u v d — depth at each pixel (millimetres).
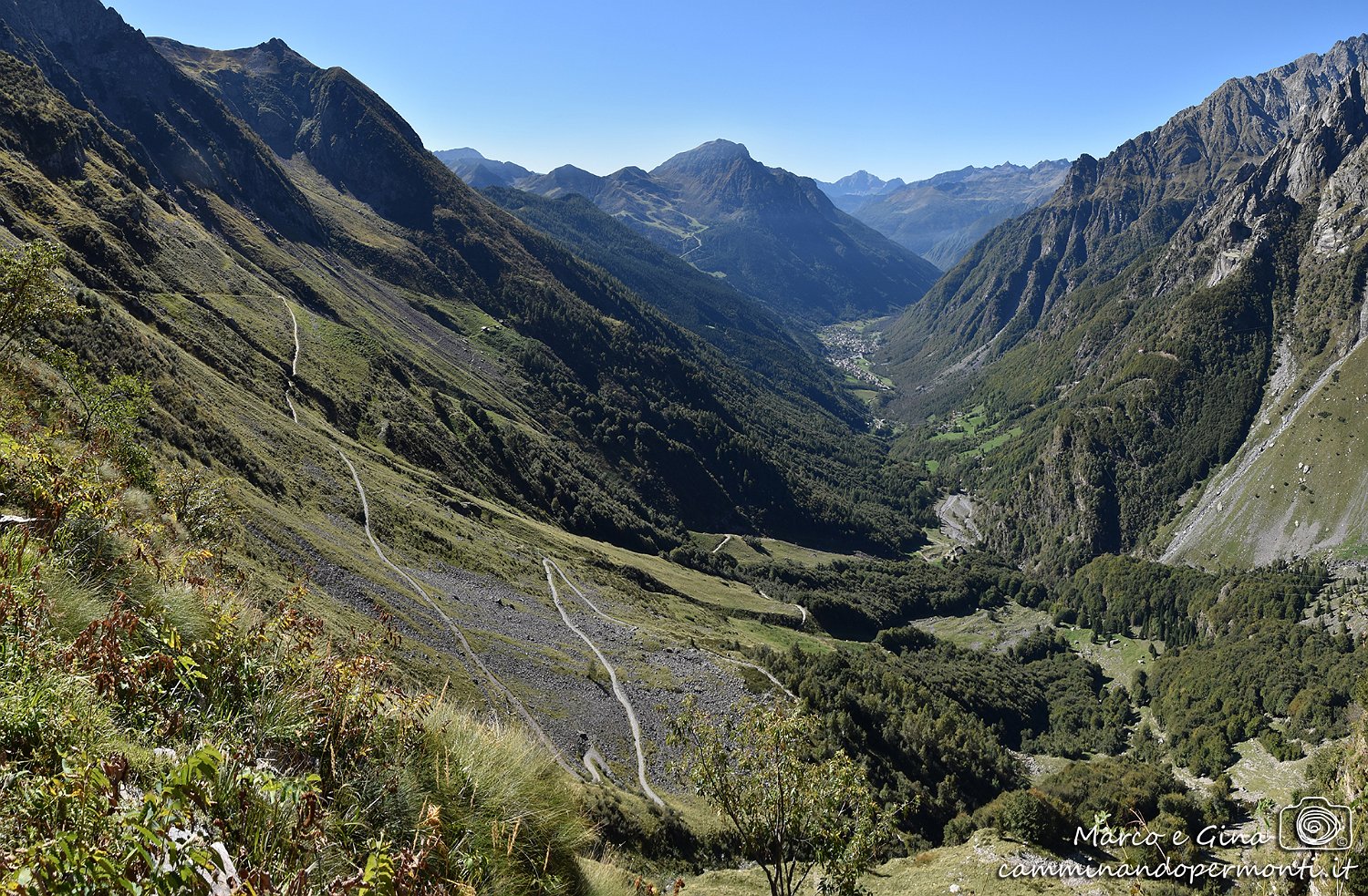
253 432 102812
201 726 7039
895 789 99312
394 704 8438
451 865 6559
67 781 4750
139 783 5711
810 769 22578
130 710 6805
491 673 79000
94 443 20828
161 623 8742
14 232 115625
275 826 5312
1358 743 14031
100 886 3834
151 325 118188
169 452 64750
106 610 8586
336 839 5949
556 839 8898
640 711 87188
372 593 77812
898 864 58688
